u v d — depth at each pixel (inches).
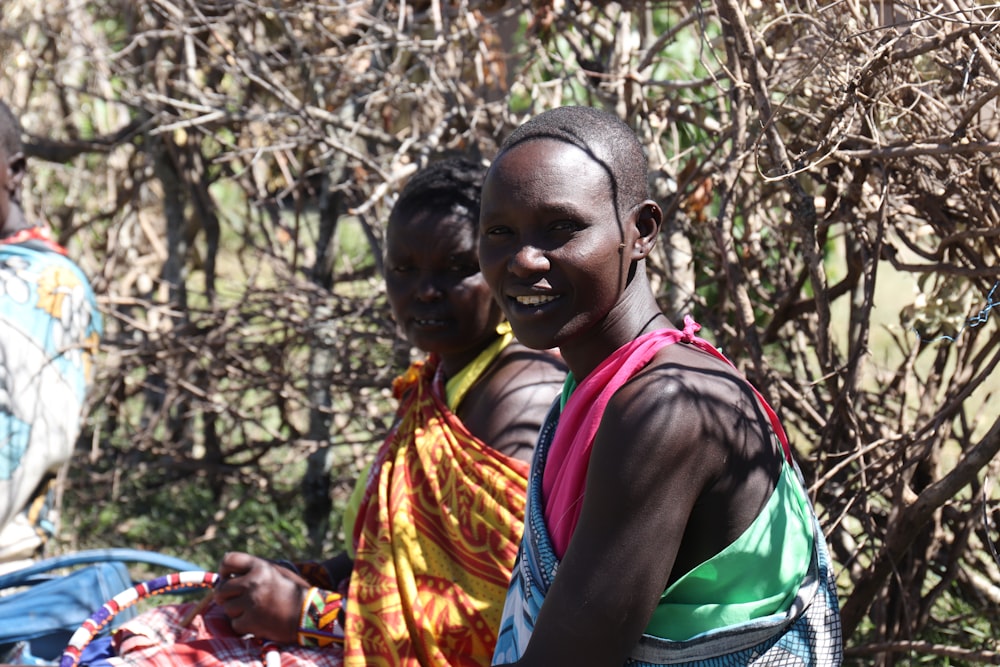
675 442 50.2
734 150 89.6
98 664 76.4
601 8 121.8
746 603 51.9
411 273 79.6
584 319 55.3
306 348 176.1
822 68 88.2
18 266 99.0
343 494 162.6
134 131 167.3
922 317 91.6
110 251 180.4
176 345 154.5
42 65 187.2
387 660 73.5
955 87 87.3
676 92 116.7
